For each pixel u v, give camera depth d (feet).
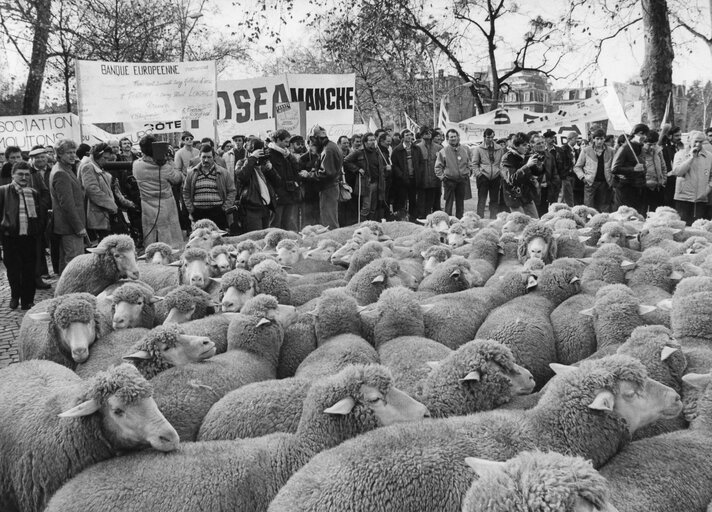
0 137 56.29
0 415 13.05
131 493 10.19
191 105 39.73
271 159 38.99
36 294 34.86
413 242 30.66
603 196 48.32
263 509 10.59
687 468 10.93
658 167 43.06
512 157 41.70
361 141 46.65
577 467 7.83
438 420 11.15
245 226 37.73
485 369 12.91
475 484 8.02
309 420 11.60
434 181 50.78
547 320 18.66
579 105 55.52
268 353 16.87
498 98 109.19
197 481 10.37
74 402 11.77
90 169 32.42
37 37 84.99
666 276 21.13
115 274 23.73
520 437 10.87
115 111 37.99
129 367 11.83
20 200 30.99
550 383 11.96
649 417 11.45
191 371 14.49
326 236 33.99
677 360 13.83
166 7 100.42
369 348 16.67
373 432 10.69
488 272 25.80
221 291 20.67
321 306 18.24
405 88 123.44
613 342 16.51
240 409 12.80
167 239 33.12
